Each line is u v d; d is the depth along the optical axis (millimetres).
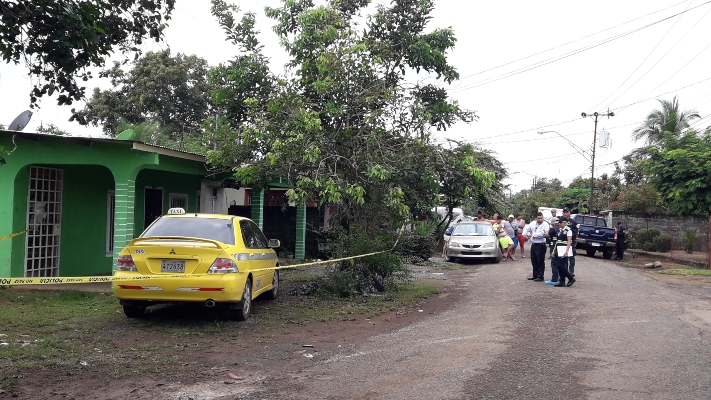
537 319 9539
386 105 11609
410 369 6406
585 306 10906
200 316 9391
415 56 12641
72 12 6914
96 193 14656
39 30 7180
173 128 30500
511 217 24578
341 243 12008
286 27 13094
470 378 6035
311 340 7938
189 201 18547
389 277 12820
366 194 11766
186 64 30906
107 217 15062
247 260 9102
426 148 11531
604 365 6539
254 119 12203
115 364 6414
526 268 19219
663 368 6406
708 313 10117
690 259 23781
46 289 11234
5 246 11703
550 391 5582
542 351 7242
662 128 36562
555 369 6383
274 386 5746
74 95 7824
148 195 16234
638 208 35375
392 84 12938
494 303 11414
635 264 23562
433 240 20141
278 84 12344
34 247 12672
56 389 5516
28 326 8188
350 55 11578
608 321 9320
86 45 7359
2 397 5223
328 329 8750
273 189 23391
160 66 30453
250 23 13523
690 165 23484
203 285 8211
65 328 8188
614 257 28156
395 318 9781
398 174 11406
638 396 5422
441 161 11547
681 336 8125
